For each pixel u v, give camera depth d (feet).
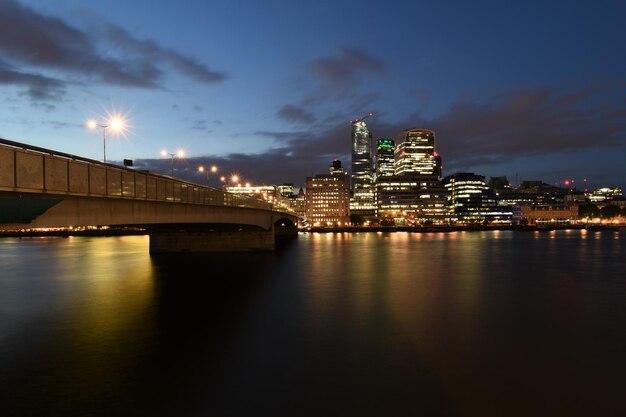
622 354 96.22
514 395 75.72
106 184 108.68
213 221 212.23
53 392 75.87
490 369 87.10
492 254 358.64
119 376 82.89
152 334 110.11
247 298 156.46
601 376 83.92
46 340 104.83
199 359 92.12
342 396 74.90
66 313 132.87
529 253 369.91
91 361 90.74
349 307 141.49
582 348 100.32
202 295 162.20
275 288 178.09
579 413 69.67
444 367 88.07
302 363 89.92
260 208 307.58
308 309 138.41
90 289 175.83
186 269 237.66
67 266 263.70
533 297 160.56
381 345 101.71
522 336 109.40
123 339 106.01
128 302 149.59
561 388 78.48
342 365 88.94
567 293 169.68
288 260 284.41
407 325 119.14
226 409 70.18
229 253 323.37
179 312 134.00
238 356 94.07
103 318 126.72
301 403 72.23
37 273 230.27
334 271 233.14
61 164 90.17
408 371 85.87
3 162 74.08
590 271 241.55
